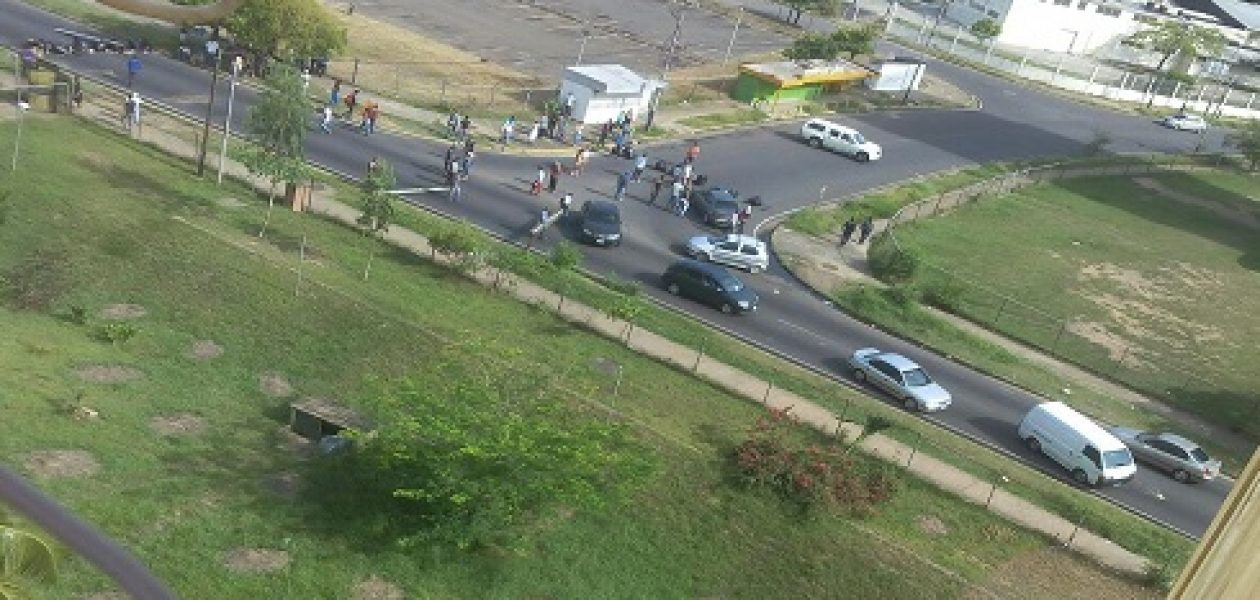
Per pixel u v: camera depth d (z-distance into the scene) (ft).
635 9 376.68
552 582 104.42
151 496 102.22
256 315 135.85
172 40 239.30
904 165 267.80
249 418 118.42
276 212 166.30
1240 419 169.07
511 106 249.55
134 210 153.99
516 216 188.34
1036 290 209.77
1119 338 194.70
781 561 111.96
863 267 198.90
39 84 188.65
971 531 122.01
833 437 133.39
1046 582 116.26
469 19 326.65
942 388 152.97
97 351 123.54
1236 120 400.47
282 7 225.56
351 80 243.81
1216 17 505.66
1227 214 287.48
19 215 145.59
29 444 103.40
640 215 202.28
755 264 185.37
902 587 111.24
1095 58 447.83
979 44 422.82
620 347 146.10
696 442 125.70
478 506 104.37
